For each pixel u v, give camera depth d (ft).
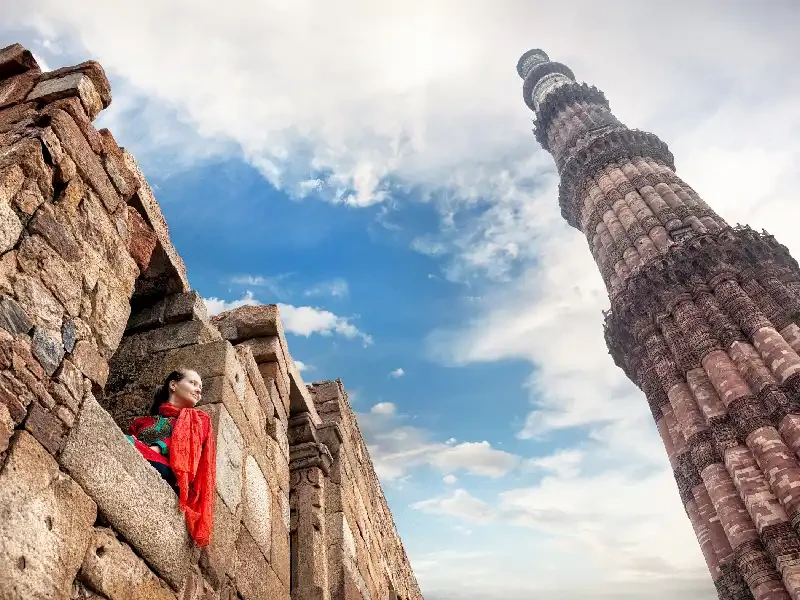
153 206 21.11
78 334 14.19
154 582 13.99
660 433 101.04
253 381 24.21
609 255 123.24
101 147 17.24
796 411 79.15
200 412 17.35
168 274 22.81
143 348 22.24
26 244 13.43
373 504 43.19
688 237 112.27
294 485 30.17
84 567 12.05
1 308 12.09
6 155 14.07
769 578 72.13
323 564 27.43
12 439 11.28
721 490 82.23
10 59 18.10
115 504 13.26
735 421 83.97
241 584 18.20
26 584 10.50
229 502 18.70
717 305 98.12
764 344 87.92
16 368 11.91
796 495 72.18
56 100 16.69
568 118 165.99
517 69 223.30
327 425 34.14
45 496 11.51
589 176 140.15
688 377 94.32
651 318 107.04
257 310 30.63
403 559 54.08
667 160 140.15
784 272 101.19
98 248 15.96
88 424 13.20
